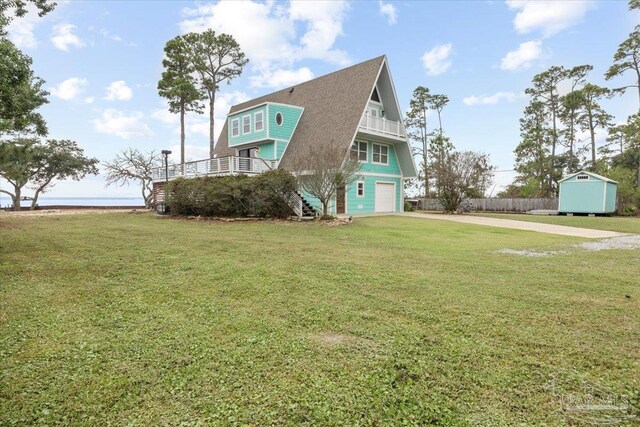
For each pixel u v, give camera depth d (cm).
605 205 2392
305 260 720
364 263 697
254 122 2294
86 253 780
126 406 236
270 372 280
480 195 3170
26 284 533
